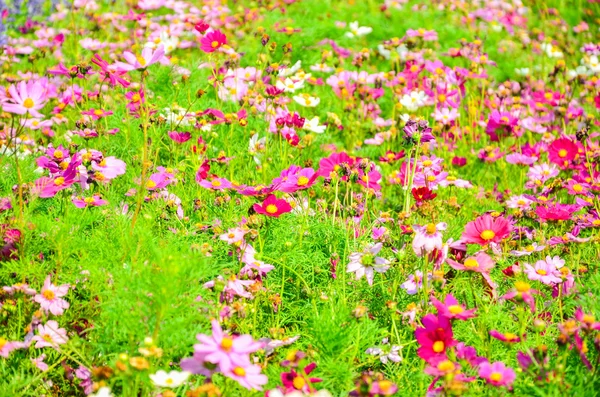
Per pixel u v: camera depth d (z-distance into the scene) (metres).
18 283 2.31
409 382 2.29
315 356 2.29
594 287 2.40
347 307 2.40
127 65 2.49
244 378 2.09
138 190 2.66
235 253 2.42
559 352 2.29
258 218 2.43
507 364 2.29
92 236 2.43
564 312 2.47
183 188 2.74
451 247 2.38
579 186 2.88
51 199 2.55
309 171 2.60
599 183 2.88
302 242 2.57
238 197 2.74
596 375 2.25
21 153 2.75
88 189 2.62
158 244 2.43
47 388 2.25
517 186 3.21
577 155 3.05
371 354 2.32
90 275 2.32
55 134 3.10
